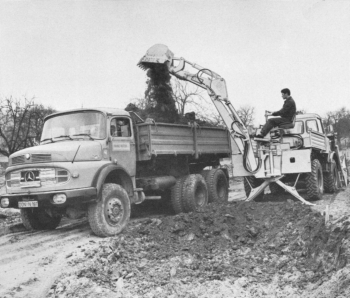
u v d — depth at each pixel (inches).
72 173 281.1
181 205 375.2
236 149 407.2
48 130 334.6
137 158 345.4
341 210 315.3
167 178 365.1
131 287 198.1
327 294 170.9
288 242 254.4
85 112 327.3
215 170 433.7
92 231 306.0
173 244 266.4
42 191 283.9
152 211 421.7
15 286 203.5
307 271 211.2
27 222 325.7
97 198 285.7
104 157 311.7
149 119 343.0
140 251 250.7
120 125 331.6
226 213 298.5
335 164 542.0
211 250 257.0
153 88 428.8
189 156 401.7
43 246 273.0
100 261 230.5
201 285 199.5
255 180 431.2
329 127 527.2
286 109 398.0
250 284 200.4
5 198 298.0
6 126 821.2
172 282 202.7
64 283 201.5
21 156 294.7
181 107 796.6
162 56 410.3
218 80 403.5
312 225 252.2
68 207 297.0
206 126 430.6
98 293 190.1
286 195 484.4
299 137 407.8
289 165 389.4
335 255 203.2
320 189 423.2
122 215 302.7
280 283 201.3
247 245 263.6
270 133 423.8
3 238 303.6
